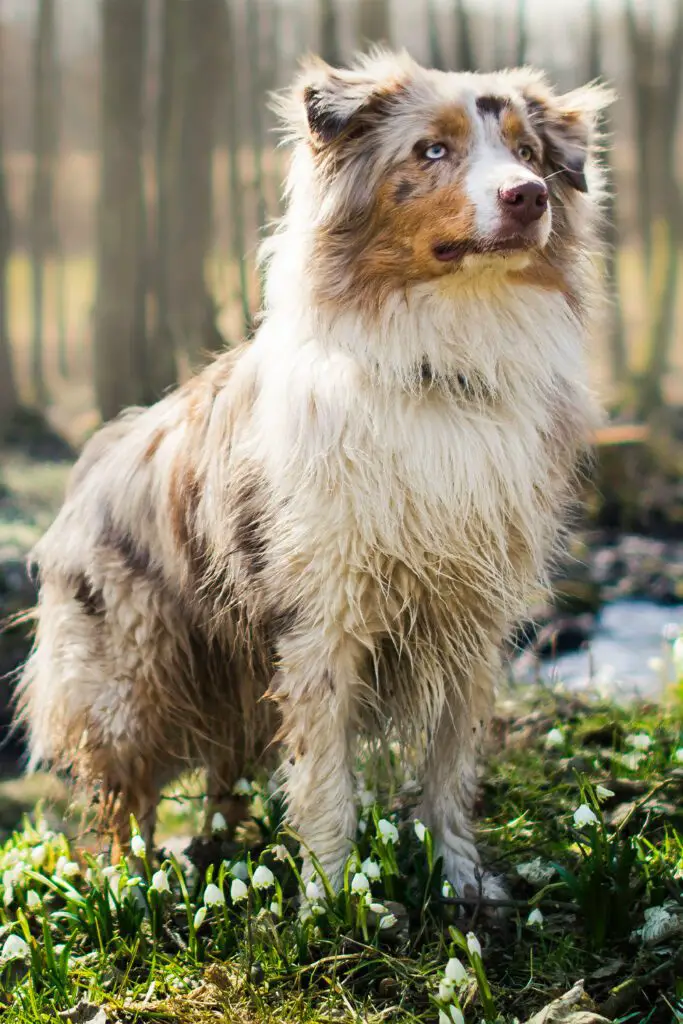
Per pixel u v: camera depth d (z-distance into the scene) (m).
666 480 10.70
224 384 3.87
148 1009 3.14
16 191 24.42
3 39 22.89
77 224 25.95
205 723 4.21
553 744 4.49
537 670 5.66
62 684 4.23
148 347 13.48
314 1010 3.07
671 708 5.20
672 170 16.02
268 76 13.60
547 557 3.82
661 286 15.12
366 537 3.34
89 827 4.38
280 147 3.83
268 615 3.62
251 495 3.56
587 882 3.29
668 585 8.77
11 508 10.03
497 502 3.46
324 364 3.43
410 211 3.36
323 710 3.52
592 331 3.93
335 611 3.43
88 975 3.31
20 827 5.84
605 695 5.49
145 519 4.07
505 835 3.93
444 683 3.72
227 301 12.10
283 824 3.70
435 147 3.38
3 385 14.76
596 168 3.98
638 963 3.13
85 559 4.20
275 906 3.43
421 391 3.41
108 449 4.46
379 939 3.35
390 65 3.62
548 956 3.24
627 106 17.64
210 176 13.03
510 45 14.34
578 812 3.43
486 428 3.44
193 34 12.66
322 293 3.47
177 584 4.02
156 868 4.12
